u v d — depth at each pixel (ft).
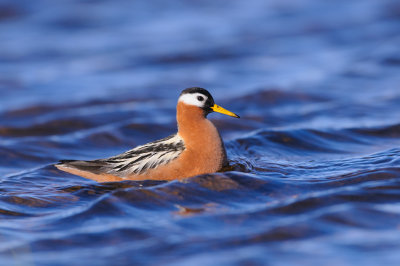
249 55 88.43
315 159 44.21
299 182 37.40
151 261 27.66
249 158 44.39
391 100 62.23
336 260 26.99
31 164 48.14
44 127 59.41
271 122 58.39
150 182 39.06
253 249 28.45
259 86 71.31
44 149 51.55
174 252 28.48
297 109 61.98
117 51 92.27
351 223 30.73
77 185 39.52
